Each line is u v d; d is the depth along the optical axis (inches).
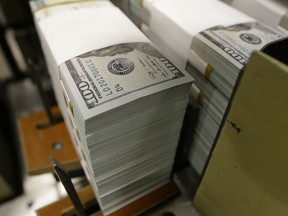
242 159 16.8
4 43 54.0
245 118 14.6
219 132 19.0
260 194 17.2
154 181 27.5
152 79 18.0
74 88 17.1
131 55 20.0
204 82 21.3
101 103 16.2
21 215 36.5
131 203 27.3
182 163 30.1
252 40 19.6
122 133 18.6
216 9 24.0
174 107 19.6
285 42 14.7
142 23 27.5
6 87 58.3
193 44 20.6
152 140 21.6
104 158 19.7
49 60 24.9
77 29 22.8
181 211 27.6
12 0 47.7
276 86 11.9
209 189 22.8
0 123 45.4
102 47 20.7
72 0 27.8
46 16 24.9
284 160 13.8
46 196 38.4
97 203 29.2
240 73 16.3
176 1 25.0
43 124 38.1
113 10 26.4
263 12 22.9
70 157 33.1
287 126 12.5
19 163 43.3
